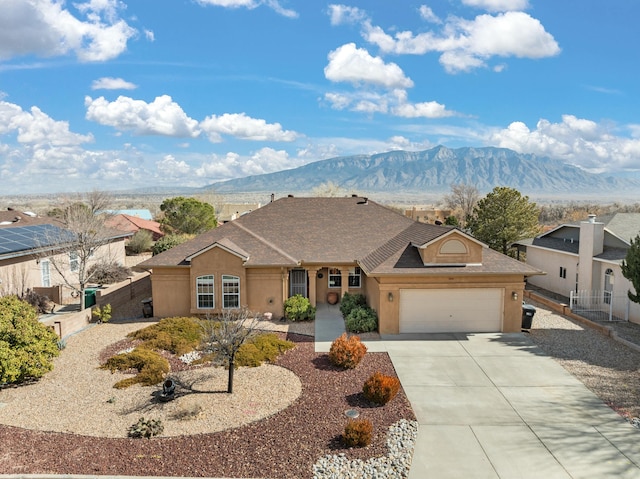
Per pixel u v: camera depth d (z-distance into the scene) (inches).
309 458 408.5
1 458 405.7
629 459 413.1
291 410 501.0
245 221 1075.3
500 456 418.9
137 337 765.3
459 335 796.0
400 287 803.4
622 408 514.9
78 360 671.1
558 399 539.5
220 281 898.7
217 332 566.3
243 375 605.0
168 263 904.3
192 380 588.1
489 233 1384.1
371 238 1028.5
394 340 769.6
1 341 556.7
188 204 2022.6
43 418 486.3
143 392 553.9
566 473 392.8
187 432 454.3
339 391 554.3
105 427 466.3
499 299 815.7
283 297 915.4
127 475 381.7
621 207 3722.9
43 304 982.4
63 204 1835.6
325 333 805.9
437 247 804.6
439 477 386.6
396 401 528.7
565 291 1118.4
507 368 639.8
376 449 424.2
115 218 2004.2
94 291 1048.2
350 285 1010.7
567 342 757.3
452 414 501.4
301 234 1034.1
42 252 996.6
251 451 419.5
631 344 728.3
